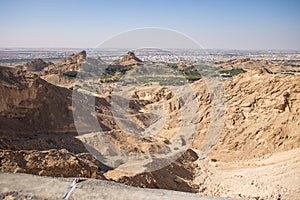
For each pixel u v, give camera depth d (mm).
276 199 18828
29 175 5145
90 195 4512
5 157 14664
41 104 28328
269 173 24016
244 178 24391
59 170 15188
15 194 4492
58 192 4582
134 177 16906
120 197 4500
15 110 26234
